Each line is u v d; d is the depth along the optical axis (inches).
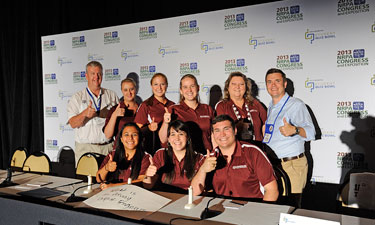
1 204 68.5
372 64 93.9
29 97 159.3
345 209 72.9
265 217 55.2
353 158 96.9
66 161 145.8
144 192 66.3
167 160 87.9
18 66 161.9
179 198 66.6
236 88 109.7
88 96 138.3
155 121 121.6
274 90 103.8
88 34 139.0
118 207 59.8
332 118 99.1
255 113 107.9
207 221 53.6
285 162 100.3
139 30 127.8
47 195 69.8
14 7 163.0
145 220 54.3
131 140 89.8
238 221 53.4
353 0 95.4
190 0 122.7
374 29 93.4
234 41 111.0
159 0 127.6
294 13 102.8
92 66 135.6
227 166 79.9
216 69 114.0
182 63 119.9
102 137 135.2
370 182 72.9
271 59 106.2
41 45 151.6
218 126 78.2
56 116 147.7
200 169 76.0
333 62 98.5
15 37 163.6
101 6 139.9
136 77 129.0
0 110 168.9
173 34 121.1
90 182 75.0
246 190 78.7
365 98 95.0
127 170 90.7
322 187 100.9
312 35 100.8
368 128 94.8
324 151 100.3
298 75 102.8
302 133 96.7
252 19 108.4
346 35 96.7
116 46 132.9
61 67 145.9
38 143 159.8
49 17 151.9
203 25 115.7
